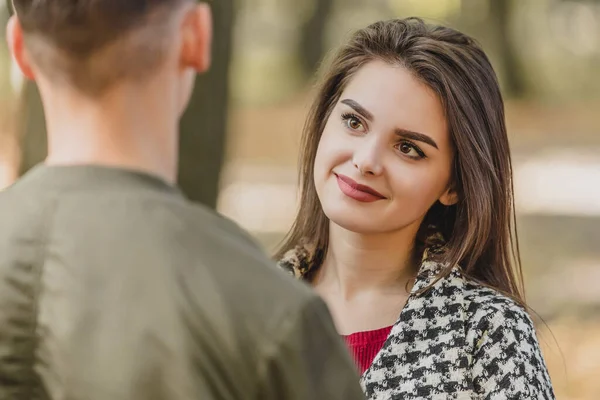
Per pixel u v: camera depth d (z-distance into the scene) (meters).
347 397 1.70
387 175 2.59
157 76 1.75
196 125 5.68
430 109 2.59
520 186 17.02
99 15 1.68
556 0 31.69
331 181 2.65
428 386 2.47
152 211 1.72
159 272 1.67
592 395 7.78
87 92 1.73
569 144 21.59
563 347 8.69
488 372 2.46
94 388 1.64
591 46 31.12
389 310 2.73
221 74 5.76
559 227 13.86
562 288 10.61
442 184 2.66
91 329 1.66
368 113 2.59
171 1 1.74
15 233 1.74
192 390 1.61
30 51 1.74
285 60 31.73
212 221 1.75
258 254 1.74
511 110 26.31
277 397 1.66
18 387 1.69
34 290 1.71
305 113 2.91
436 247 2.71
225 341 1.64
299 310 1.67
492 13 28.20
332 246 2.83
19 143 5.38
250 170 18.25
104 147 1.75
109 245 1.70
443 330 2.53
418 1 30.09
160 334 1.64
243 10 30.91
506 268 2.73
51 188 1.76
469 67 2.62
